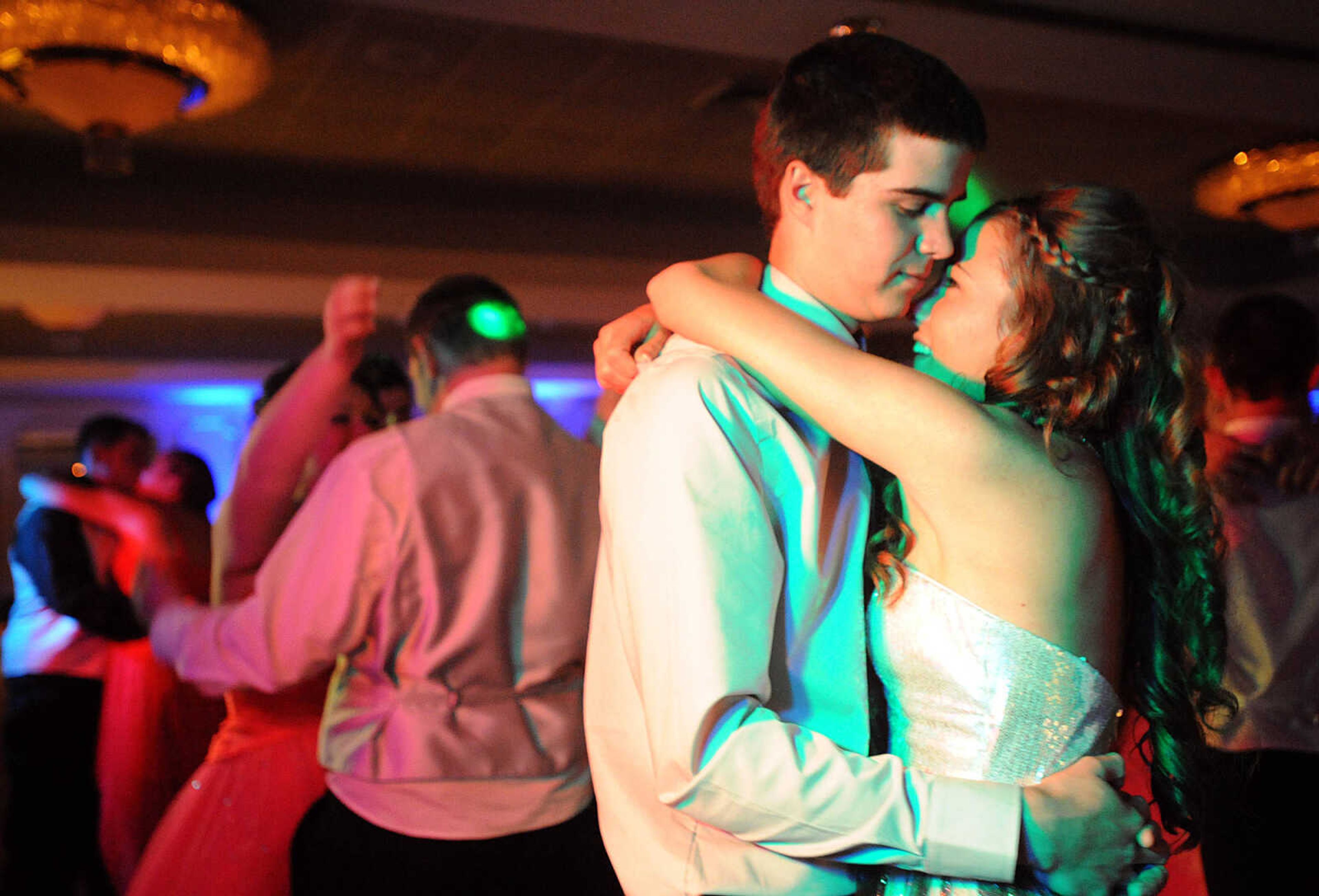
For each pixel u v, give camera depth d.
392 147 5.45
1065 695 0.99
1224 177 5.57
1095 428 1.05
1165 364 1.08
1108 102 4.32
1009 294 1.09
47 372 9.88
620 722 1.09
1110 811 0.92
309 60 4.27
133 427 3.87
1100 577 1.03
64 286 6.60
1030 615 0.99
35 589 3.38
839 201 1.05
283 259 6.16
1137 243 1.06
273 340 9.91
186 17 3.63
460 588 1.76
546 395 12.05
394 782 1.73
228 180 5.96
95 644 3.50
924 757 1.03
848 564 1.05
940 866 0.89
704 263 1.15
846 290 1.08
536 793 1.79
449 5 3.32
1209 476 2.13
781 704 0.98
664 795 0.91
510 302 1.91
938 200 1.04
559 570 1.84
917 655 1.03
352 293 1.92
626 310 7.97
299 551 1.76
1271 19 3.63
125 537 3.06
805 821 0.88
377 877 1.73
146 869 2.03
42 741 3.41
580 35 4.06
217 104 4.27
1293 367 2.09
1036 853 0.89
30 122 4.98
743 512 0.92
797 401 0.99
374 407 2.50
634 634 0.95
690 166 5.85
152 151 5.45
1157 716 1.08
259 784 2.07
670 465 0.93
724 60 4.34
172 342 9.78
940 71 1.03
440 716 1.74
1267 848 2.03
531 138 5.32
